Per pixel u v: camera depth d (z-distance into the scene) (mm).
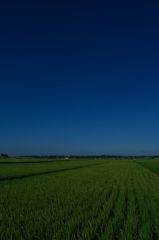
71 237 8008
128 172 44594
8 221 9547
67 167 57062
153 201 14547
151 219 10477
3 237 7891
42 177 32156
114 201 14844
